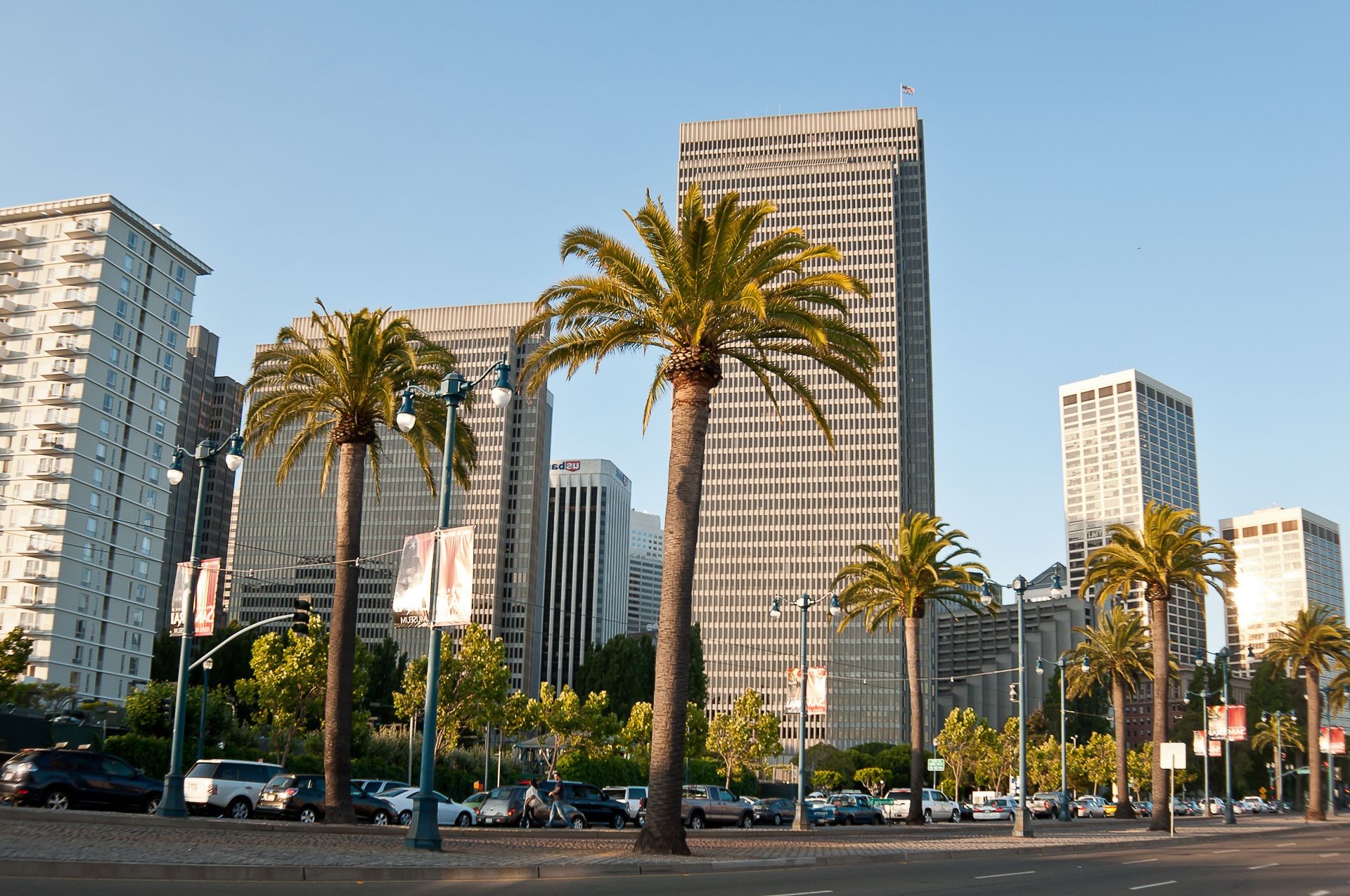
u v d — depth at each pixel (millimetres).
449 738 75062
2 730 56188
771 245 32500
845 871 26312
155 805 36344
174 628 35000
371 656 74812
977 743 122812
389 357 39938
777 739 96250
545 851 28141
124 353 135625
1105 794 157625
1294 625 86812
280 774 40594
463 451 42406
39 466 126875
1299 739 154125
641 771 87000
